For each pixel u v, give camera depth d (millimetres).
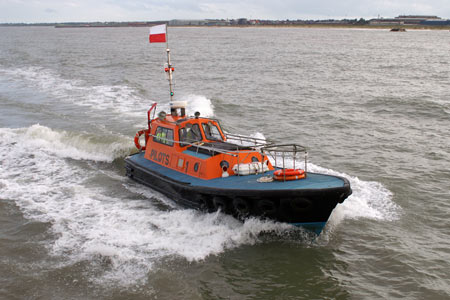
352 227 11078
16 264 9211
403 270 9281
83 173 14969
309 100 28375
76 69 44656
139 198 12836
